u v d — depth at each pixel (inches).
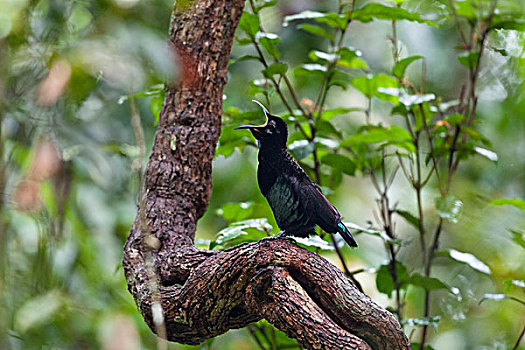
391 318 259.4
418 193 407.5
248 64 590.9
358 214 630.5
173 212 316.5
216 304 282.2
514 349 383.2
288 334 259.6
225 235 324.8
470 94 421.1
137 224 315.6
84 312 353.4
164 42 216.4
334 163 397.7
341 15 406.0
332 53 408.8
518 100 605.0
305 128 419.5
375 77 405.7
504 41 589.0
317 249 391.5
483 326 580.1
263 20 593.0
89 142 275.4
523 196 583.5
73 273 374.6
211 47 323.9
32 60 239.3
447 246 592.7
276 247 269.0
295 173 312.2
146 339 389.4
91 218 394.6
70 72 214.7
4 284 274.7
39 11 247.0
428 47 619.5
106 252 406.6
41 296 330.6
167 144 323.0
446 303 578.6
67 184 295.4
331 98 621.9
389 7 378.6
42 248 304.7
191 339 304.3
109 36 211.3
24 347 313.0
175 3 315.3
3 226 257.9
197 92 323.0
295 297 256.5
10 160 277.1
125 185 329.1
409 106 395.5
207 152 325.4
